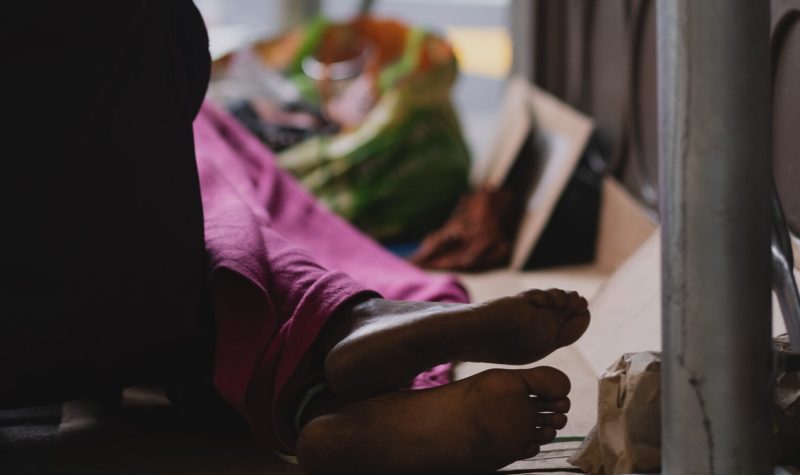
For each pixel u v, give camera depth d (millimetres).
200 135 2299
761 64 1083
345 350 1293
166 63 1381
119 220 1372
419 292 2031
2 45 1288
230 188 1717
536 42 3164
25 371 1393
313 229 2355
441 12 6734
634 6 2395
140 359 1469
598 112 2746
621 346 1789
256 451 1517
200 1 5723
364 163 2922
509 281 2535
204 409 1564
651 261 1906
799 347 1238
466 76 5211
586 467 1335
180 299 1433
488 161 3168
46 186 1333
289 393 1414
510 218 2781
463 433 1282
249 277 1433
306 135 3098
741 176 1092
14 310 1354
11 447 1542
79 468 1460
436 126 2955
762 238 1109
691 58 1083
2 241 1334
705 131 1087
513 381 1290
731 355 1114
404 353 1287
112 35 1322
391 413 1284
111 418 1656
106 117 1343
